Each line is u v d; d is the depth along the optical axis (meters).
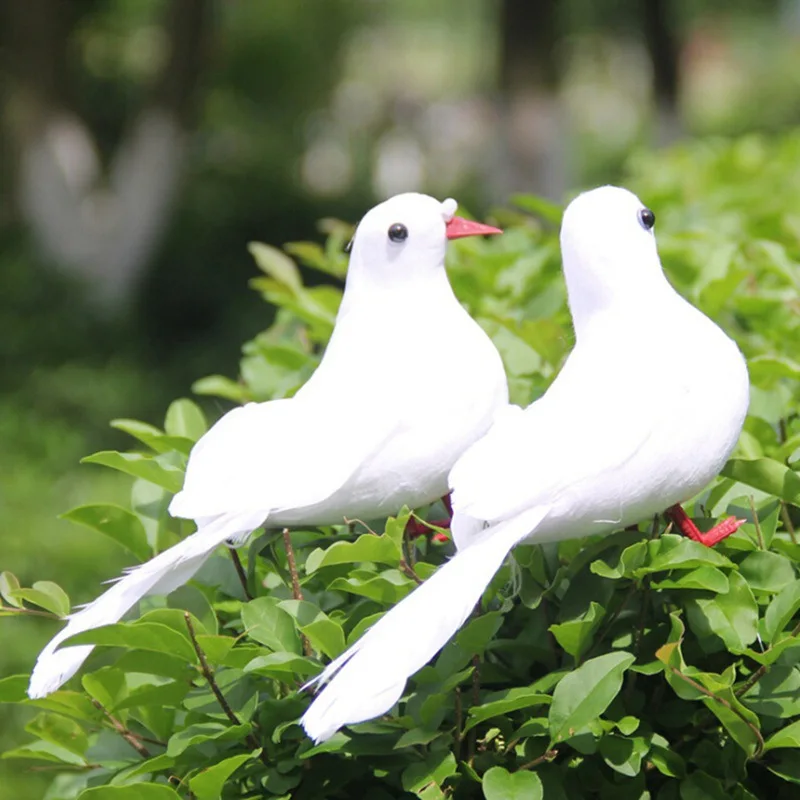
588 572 3.00
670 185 7.86
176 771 3.15
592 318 2.98
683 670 2.72
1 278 16.27
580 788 2.98
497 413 3.17
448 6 41.16
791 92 31.83
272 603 3.01
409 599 2.56
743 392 2.87
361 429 2.98
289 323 5.36
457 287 5.25
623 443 2.69
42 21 16.12
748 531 3.19
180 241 17.89
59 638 2.80
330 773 2.99
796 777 2.83
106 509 3.43
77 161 16.41
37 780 6.66
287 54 22.94
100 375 13.90
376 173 30.84
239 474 2.92
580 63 34.97
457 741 2.83
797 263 5.37
